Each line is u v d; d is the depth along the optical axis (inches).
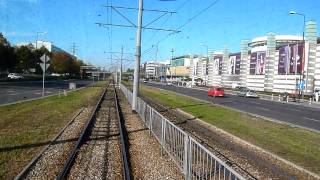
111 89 3223.4
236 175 291.7
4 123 839.1
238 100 2266.2
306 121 1192.8
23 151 560.1
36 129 779.4
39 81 3961.6
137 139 732.7
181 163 471.8
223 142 698.8
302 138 770.8
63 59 5649.6
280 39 4345.5
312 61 2999.5
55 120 946.7
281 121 1123.3
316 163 542.3
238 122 1025.5
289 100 2583.7
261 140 728.3
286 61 3297.2
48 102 1489.9
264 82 3735.2
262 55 3814.0
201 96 2549.2
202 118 1125.1
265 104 2023.9
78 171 468.4
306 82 2994.6
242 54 4296.3
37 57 4648.1
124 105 1584.6
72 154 548.7
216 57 5265.8
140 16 1266.0
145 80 6820.9
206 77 5772.6
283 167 514.0
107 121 999.0
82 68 7258.9
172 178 451.8
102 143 673.6
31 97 1750.7
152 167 506.0
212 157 375.2
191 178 415.5
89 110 1272.1
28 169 457.1
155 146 661.9
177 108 1501.0
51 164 493.0
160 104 1708.9
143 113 970.1
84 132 749.3
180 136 482.6
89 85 3843.5
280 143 700.0
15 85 2824.8
